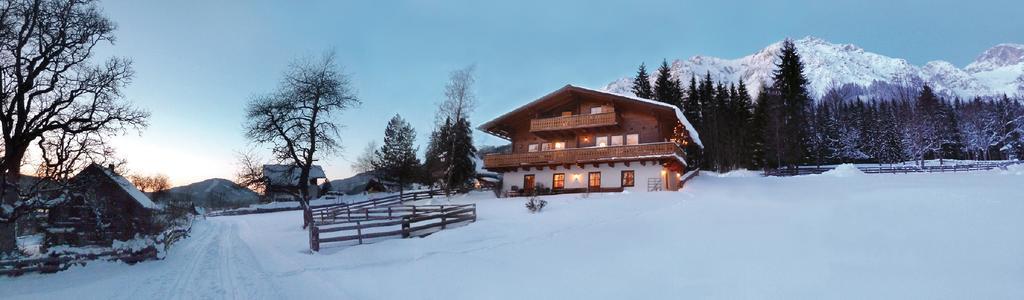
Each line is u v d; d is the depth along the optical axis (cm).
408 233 2038
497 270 1327
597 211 2397
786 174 5309
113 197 2695
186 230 3116
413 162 6519
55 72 1861
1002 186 2347
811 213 1800
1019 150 7981
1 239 1686
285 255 1819
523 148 4103
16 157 1766
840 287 909
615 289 1051
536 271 1288
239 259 1788
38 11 1797
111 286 1313
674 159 3416
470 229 2034
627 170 3553
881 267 1019
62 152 1784
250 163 3475
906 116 7975
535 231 1930
